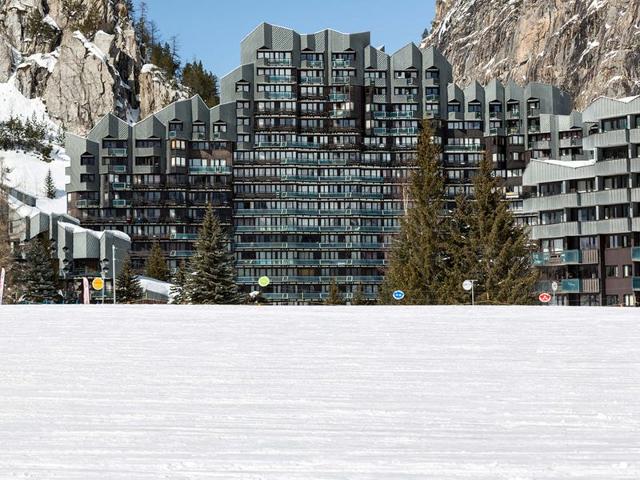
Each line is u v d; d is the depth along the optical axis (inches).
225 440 538.0
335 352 969.5
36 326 1282.0
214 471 454.6
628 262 5093.5
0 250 6013.8
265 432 562.6
